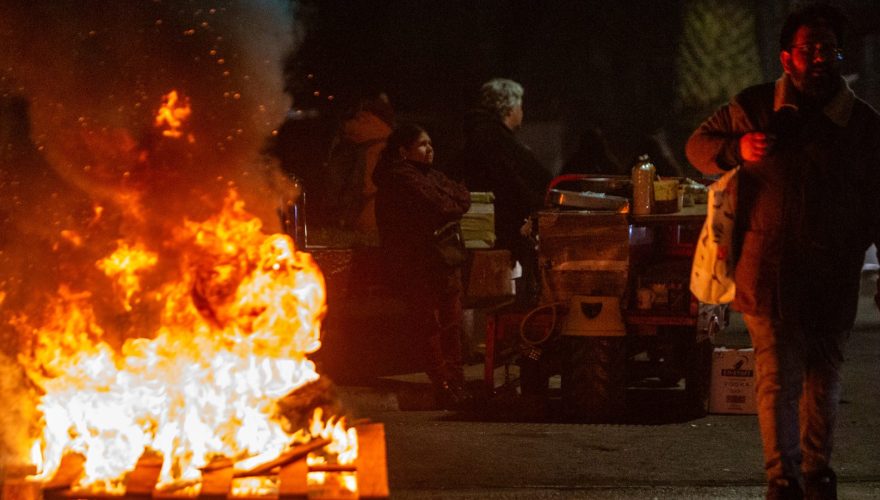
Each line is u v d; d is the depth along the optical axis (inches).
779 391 310.2
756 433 459.2
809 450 321.1
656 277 490.3
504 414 499.5
